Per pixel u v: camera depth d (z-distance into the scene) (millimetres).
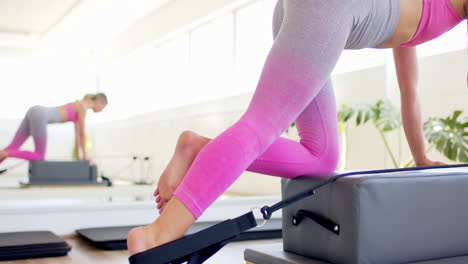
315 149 1709
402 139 5336
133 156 9703
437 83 4934
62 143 10070
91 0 9766
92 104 6188
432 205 1674
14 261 2533
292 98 1375
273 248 1947
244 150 1319
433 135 3738
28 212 3283
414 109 1911
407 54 1880
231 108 8062
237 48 8344
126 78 11258
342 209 1590
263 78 1395
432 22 1519
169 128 9773
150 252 1279
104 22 11117
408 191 1626
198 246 1317
